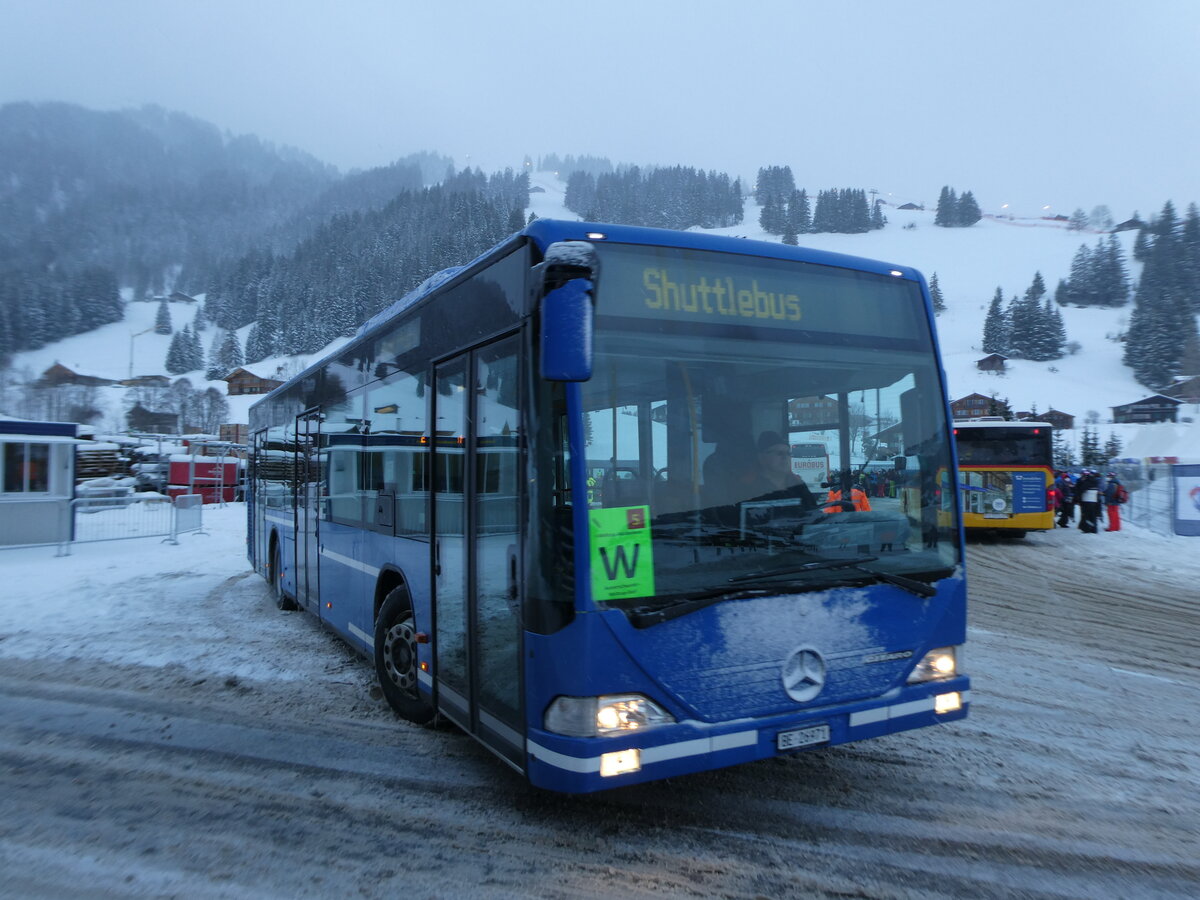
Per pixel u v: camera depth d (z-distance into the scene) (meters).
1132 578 13.82
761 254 4.20
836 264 4.40
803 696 3.88
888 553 4.23
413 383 5.39
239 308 181.12
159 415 72.56
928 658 4.27
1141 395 109.88
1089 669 7.57
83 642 8.54
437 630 4.91
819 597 3.96
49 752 5.35
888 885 3.57
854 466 4.23
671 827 4.15
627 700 3.55
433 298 5.07
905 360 4.52
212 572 13.80
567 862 3.78
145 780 4.85
